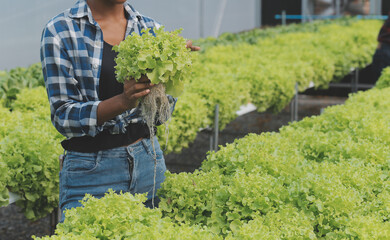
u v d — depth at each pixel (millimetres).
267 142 3773
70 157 2998
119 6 3039
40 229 6016
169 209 3012
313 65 9109
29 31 10398
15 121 4977
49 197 4293
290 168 3336
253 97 7059
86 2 2951
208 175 3203
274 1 24125
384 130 4160
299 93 13047
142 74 2695
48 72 2824
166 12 14195
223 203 2939
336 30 13281
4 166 3973
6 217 6316
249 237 2510
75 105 2787
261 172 3248
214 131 6152
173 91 2842
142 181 3102
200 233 2545
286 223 2740
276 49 9633
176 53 2709
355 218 2686
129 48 2678
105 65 2932
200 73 7180
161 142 5156
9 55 10000
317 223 2850
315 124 4602
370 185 3242
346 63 10359
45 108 5402
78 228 2562
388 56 9047
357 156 3732
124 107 2715
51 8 10828
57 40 2822
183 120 5391
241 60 8555
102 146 2949
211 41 11328
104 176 2990
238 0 19438
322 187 2949
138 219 2641
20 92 6184
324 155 3900
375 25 15617
